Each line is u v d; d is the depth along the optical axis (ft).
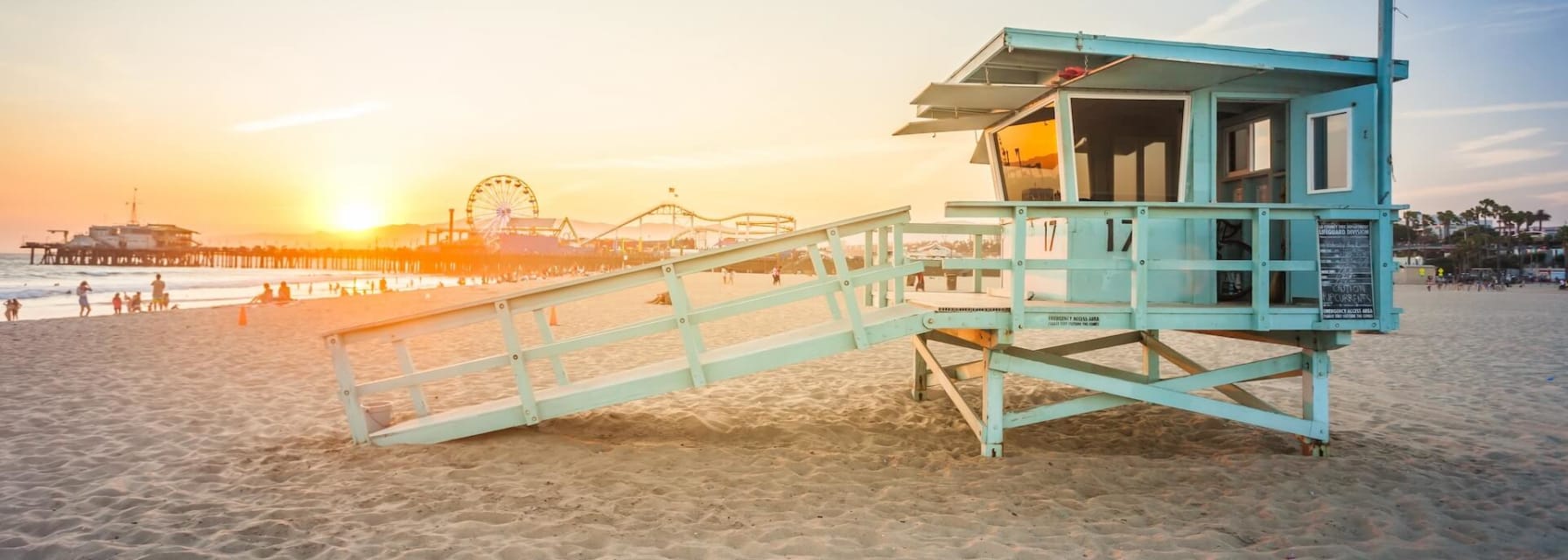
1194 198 21.09
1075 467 18.54
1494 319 74.49
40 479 17.38
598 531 13.87
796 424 24.14
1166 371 37.93
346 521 14.40
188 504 15.43
